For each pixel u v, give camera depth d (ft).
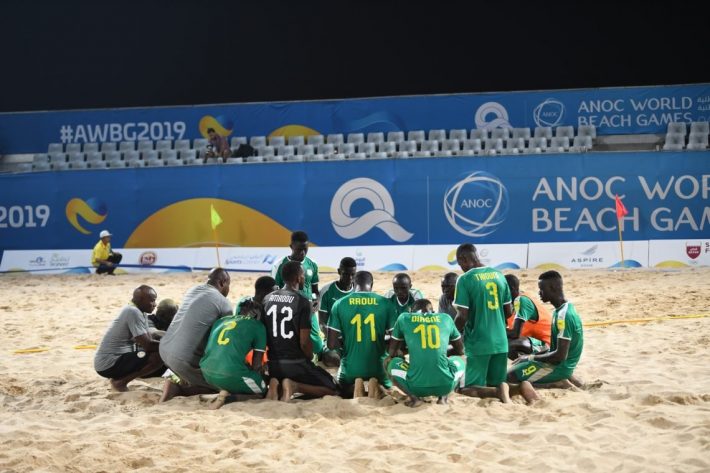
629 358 31.45
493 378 25.73
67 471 19.31
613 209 62.08
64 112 76.23
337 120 74.49
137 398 26.48
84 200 66.28
